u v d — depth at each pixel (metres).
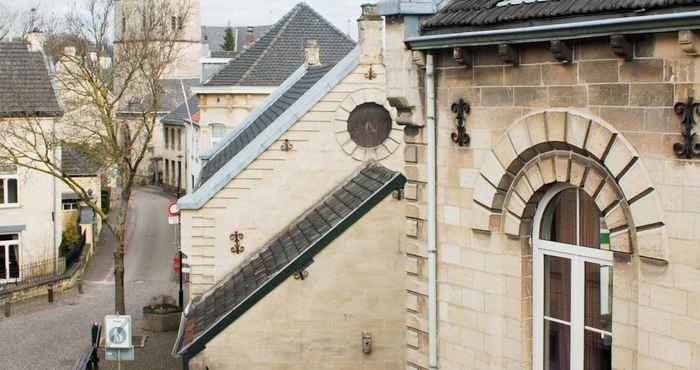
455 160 11.62
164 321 34.47
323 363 18.17
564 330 10.74
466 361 11.82
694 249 8.68
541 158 10.41
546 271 10.92
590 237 10.34
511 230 10.92
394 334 18.27
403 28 11.93
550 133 10.06
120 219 35.47
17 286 43.94
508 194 10.95
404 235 18.23
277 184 22.44
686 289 8.78
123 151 36.66
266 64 47.09
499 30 10.29
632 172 9.17
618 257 9.57
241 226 22.47
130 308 39.97
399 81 12.12
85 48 41.00
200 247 22.45
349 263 18.17
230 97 46.62
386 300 18.20
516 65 10.49
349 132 22.42
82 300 42.47
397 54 12.09
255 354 18.05
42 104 46.62
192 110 75.44
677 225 8.81
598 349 10.35
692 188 8.68
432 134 11.86
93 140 56.06
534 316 10.99
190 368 17.91
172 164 88.12
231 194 22.44
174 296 42.06
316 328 18.14
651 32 8.72
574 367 10.62
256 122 32.53
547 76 10.12
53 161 43.53
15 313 40.03
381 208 18.17
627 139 9.23
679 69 8.71
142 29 48.06
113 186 87.94
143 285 46.06
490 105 10.96
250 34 106.56
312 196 22.50
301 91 28.19
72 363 31.44
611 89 9.38
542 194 10.70
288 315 18.06
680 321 8.85
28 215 47.69
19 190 47.41
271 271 19.20
